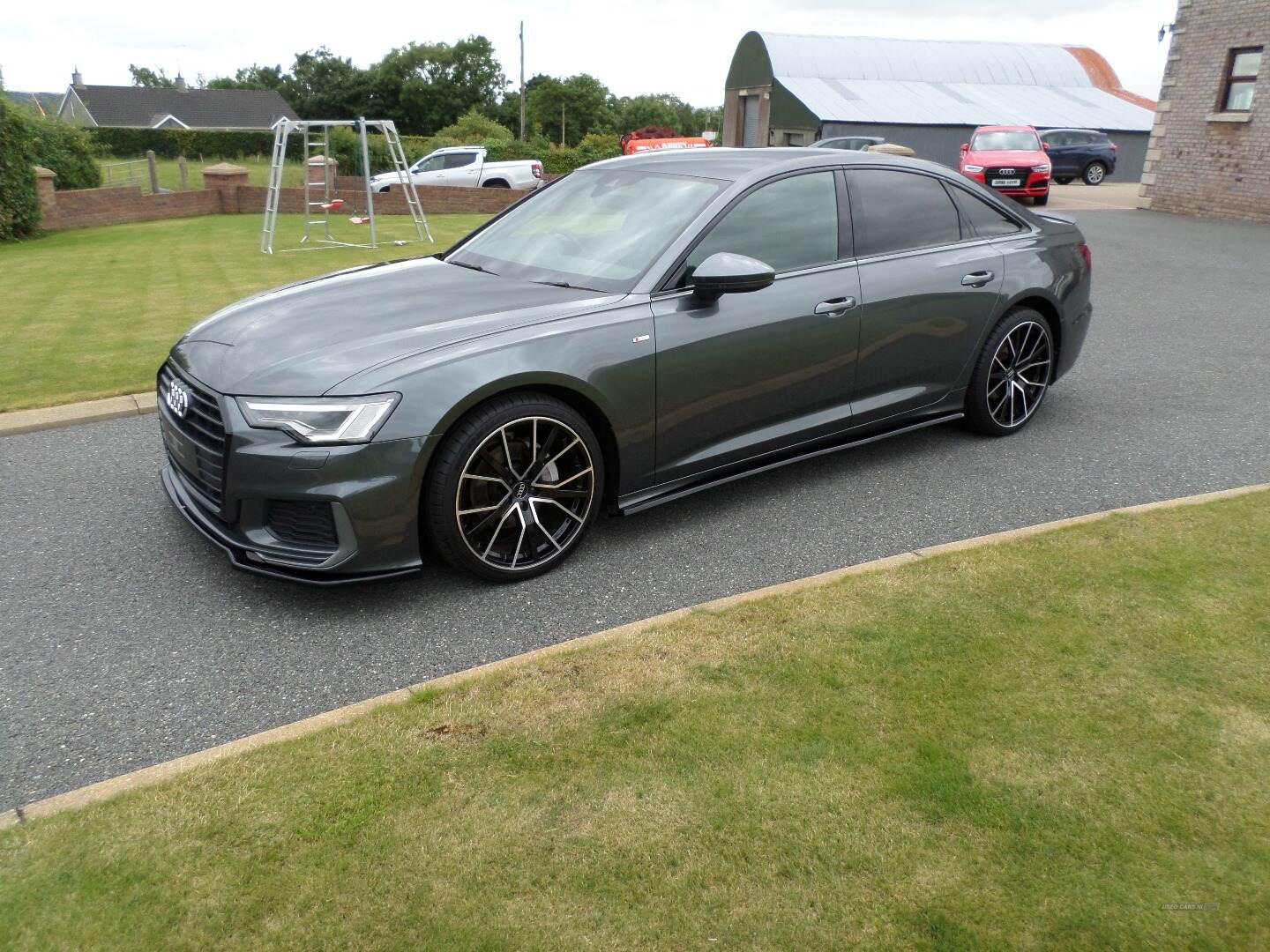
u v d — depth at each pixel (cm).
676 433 386
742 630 308
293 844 216
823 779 236
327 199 1548
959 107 3659
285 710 285
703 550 389
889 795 230
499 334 344
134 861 211
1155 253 1280
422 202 2127
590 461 364
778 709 265
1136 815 223
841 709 265
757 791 232
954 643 298
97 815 225
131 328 777
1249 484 451
